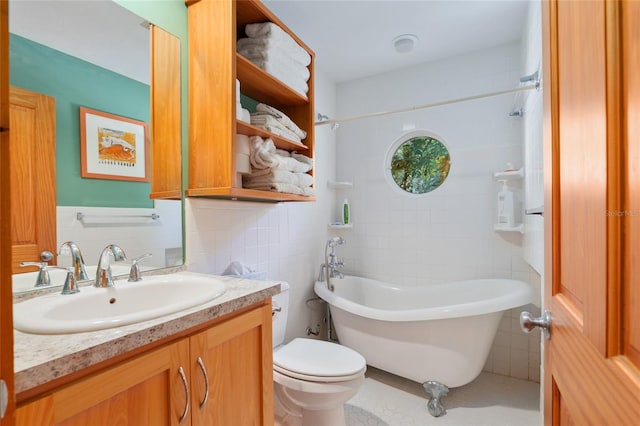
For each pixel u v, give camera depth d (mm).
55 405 615
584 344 578
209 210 1672
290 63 1831
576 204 627
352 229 2982
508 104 2393
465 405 1959
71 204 1147
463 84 2539
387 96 2834
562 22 708
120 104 1302
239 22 1704
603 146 494
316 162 2750
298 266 2467
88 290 1062
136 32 1362
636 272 420
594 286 532
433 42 2361
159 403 804
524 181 2193
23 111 1036
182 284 1271
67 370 621
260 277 1867
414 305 2502
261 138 1692
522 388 2156
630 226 432
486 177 2463
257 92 1872
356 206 2969
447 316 1792
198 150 1512
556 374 754
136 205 1350
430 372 1893
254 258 1996
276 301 1791
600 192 507
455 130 2572
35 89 1065
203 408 915
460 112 2555
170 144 1475
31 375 572
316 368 1471
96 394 679
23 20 1046
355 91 2971
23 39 1044
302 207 2537
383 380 2234
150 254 1396
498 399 2023
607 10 480
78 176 1169
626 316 445
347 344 2211
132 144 1341
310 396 1456
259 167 1684
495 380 2268
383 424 1783
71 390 639
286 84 1795
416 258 2715
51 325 732
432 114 2654
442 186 2623
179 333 871
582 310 595
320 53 2500
